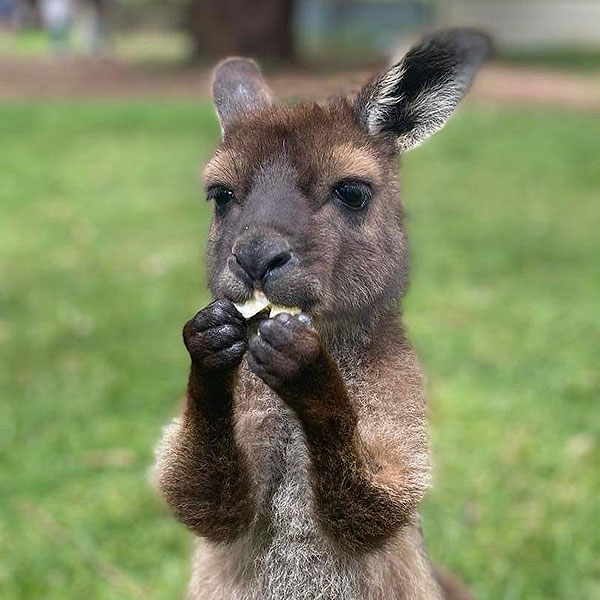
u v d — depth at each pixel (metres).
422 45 5.30
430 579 5.39
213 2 33.34
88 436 8.70
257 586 4.95
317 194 4.81
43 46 48.00
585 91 30.08
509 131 23.83
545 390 9.56
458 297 12.21
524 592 6.79
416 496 4.51
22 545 7.24
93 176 19.11
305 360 4.11
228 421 4.48
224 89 5.79
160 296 12.20
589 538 7.29
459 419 8.97
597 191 18.22
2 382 9.72
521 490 7.88
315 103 5.29
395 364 4.94
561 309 11.84
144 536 7.37
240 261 4.54
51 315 11.57
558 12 45.94
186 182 18.59
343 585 4.85
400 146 5.41
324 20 55.56
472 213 16.53
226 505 4.58
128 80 31.53
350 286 4.86
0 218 16.03
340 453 4.29
